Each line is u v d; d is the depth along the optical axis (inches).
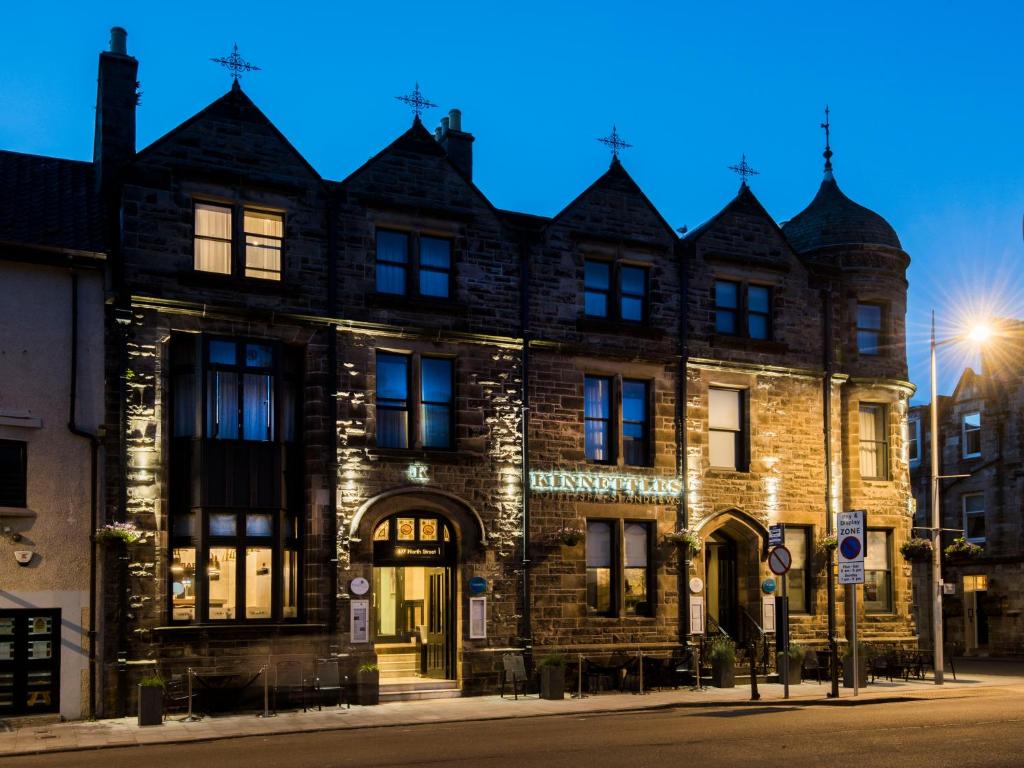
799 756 555.2
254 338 884.6
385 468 920.9
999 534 1600.6
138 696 788.6
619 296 1047.6
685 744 604.1
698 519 1053.8
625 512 1019.3
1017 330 1611.7
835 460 1133.7
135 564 823.7
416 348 950.4
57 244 830.5
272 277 907.4
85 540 816.3
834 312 1159.0
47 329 824.9
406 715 799.7
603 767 523.8
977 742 605.3
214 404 863.1
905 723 698.8
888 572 1154.0
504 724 746.2
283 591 878.4
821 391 1140.5
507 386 982.4
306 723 759.7
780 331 1122.0
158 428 845.2
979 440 1662.2
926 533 1723.7
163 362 853.2
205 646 836.0
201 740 695.7
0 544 789.9
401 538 935.7
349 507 900.6
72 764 581.3
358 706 861.8
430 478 937.5
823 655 1064.2
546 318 1007.6
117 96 915.4
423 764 543.5
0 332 810.2
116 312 840.3
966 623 1615.4
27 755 641.0
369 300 932.0
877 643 1122.0
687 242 1083.9
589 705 849.5
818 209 1218.0
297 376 914.1
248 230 904.3
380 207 948.6
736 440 1098.7
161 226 862.5
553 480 989.8
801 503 1109.1
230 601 855.1
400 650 968.3
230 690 836.0
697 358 1067.3
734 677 992.9
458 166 1076.5
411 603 981.8
